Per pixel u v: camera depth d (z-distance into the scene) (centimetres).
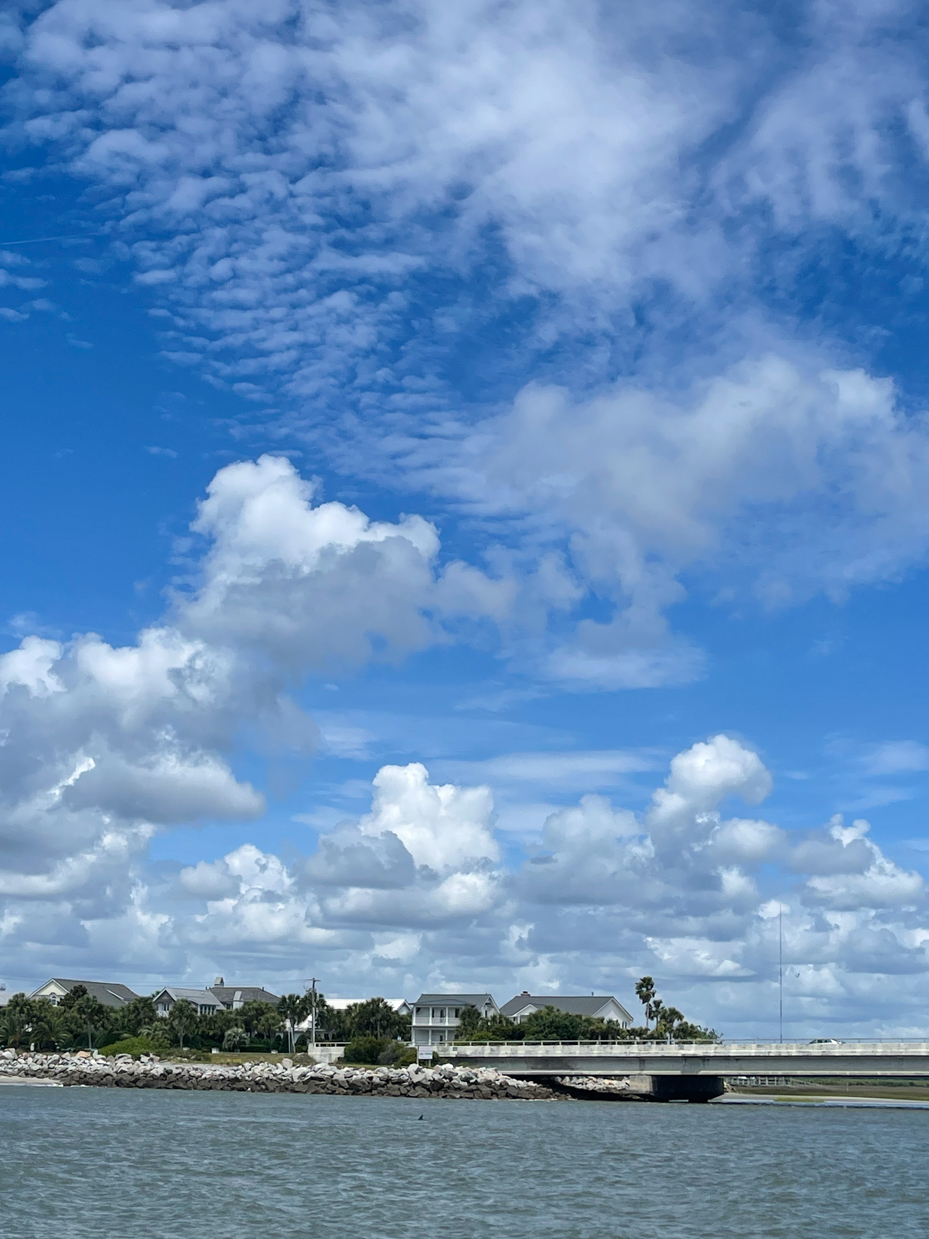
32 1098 12525
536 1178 6512
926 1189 6488
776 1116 12494
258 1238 4619
